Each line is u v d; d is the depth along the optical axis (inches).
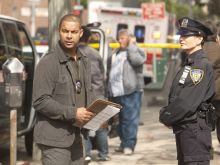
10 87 508.1
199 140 428.5
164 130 936.9
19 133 673.6
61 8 703.1
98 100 379.2
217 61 594.6
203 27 438.9
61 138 391.9
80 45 650.8
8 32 670.5
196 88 426.9
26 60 716.0
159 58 1366.9
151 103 1280.8
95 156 725.9
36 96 390.6
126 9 1519.4
